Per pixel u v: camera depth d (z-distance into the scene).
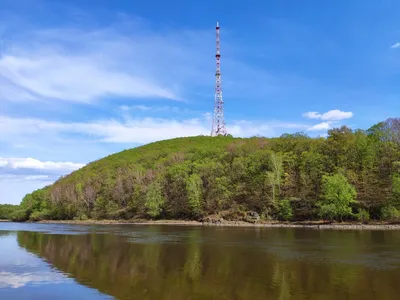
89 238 64.56
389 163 100.75
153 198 128.88
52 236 69.56
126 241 58.31
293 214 101.81
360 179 101.56
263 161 120.50
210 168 127.94
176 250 46.25
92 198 155.88
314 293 24.00
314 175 104.94
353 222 89.69
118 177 161.38
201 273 31.30
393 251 42.84
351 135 118.56
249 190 117.62
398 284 26.20
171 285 27.02
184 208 126.56
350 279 27.94
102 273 31.75
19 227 106.50
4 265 36.06
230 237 63.66
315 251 43.47
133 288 26.20
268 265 34.50
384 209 89.12
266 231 76.81
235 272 31.45
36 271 32.88
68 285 27.34
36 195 180.75
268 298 23.03
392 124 112.31
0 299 23.56
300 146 129.88
